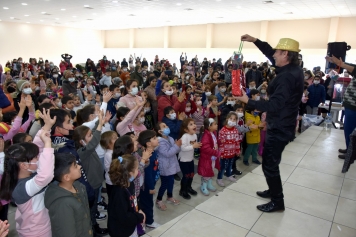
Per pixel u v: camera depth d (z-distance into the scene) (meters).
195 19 16.83
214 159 3.54
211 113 4.97
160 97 4.44
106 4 12.16
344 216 2.39
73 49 24.25
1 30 19.73
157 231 2.19
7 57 20.31
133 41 23.91
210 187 3.73
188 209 3.25
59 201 1.61
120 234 1.96
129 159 1.94
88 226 1.79
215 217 2.37
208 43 19.06
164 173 3.13
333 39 14.53
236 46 18.23
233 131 3.83
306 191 2.83
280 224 2.27
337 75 6.21
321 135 4.98
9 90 4.48
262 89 5.80
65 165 1.62
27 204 1.69
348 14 13.16
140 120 3.70
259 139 4.61
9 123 3.29
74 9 13.73
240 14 14.14
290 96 2.11
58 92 6.56
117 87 4.66
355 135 2.29
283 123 2.19
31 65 13.43
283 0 10.22
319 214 2.41
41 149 2.21
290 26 16.09
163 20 17.62
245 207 2.53
